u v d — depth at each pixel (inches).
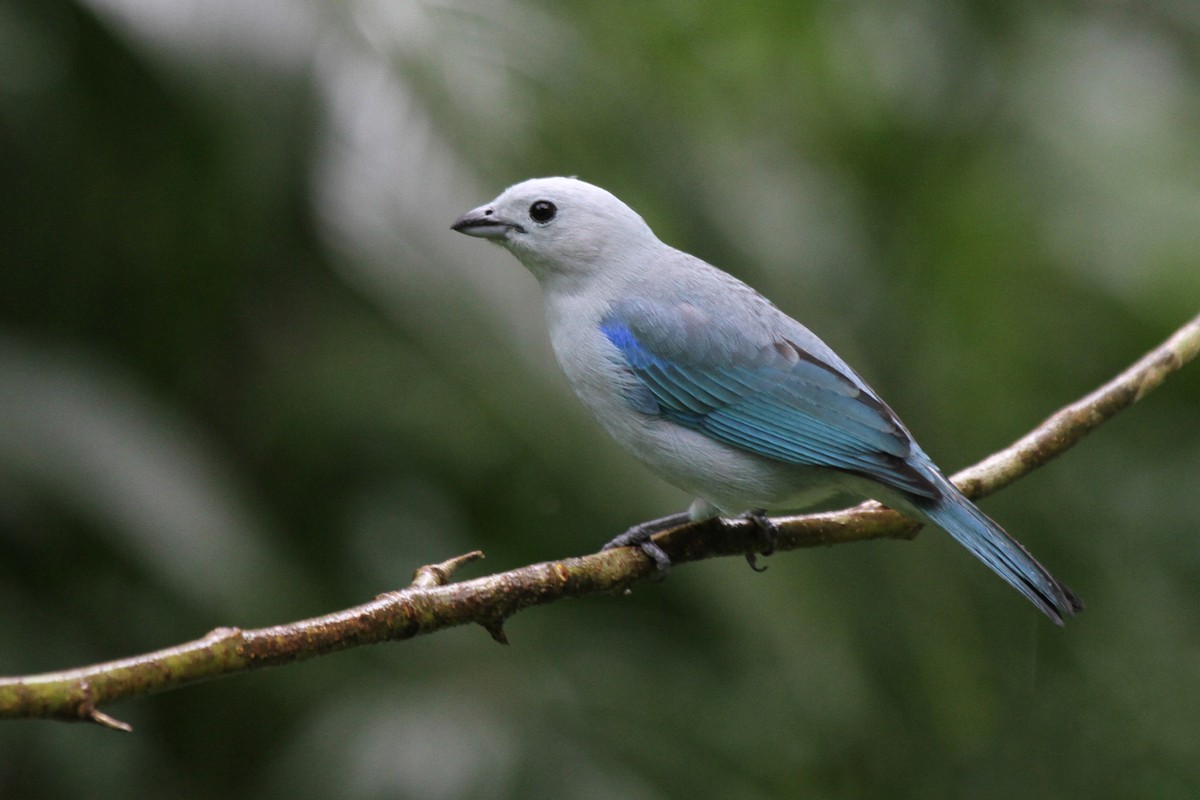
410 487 459.8
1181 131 572.4
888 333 480.4
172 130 412.2
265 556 389.7
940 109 538.9
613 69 425.7
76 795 405.4
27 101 426.3
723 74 502.3
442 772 390.6
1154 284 550.0
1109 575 532.7
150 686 194.7
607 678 438.0
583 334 345.4
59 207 430.0
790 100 518.3
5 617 398.0
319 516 454.3
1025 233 545.6
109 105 420.2
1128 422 569.6
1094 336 553.0
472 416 459.5
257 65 364.5
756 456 331.0
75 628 408.2
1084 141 565.0
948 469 481.7
